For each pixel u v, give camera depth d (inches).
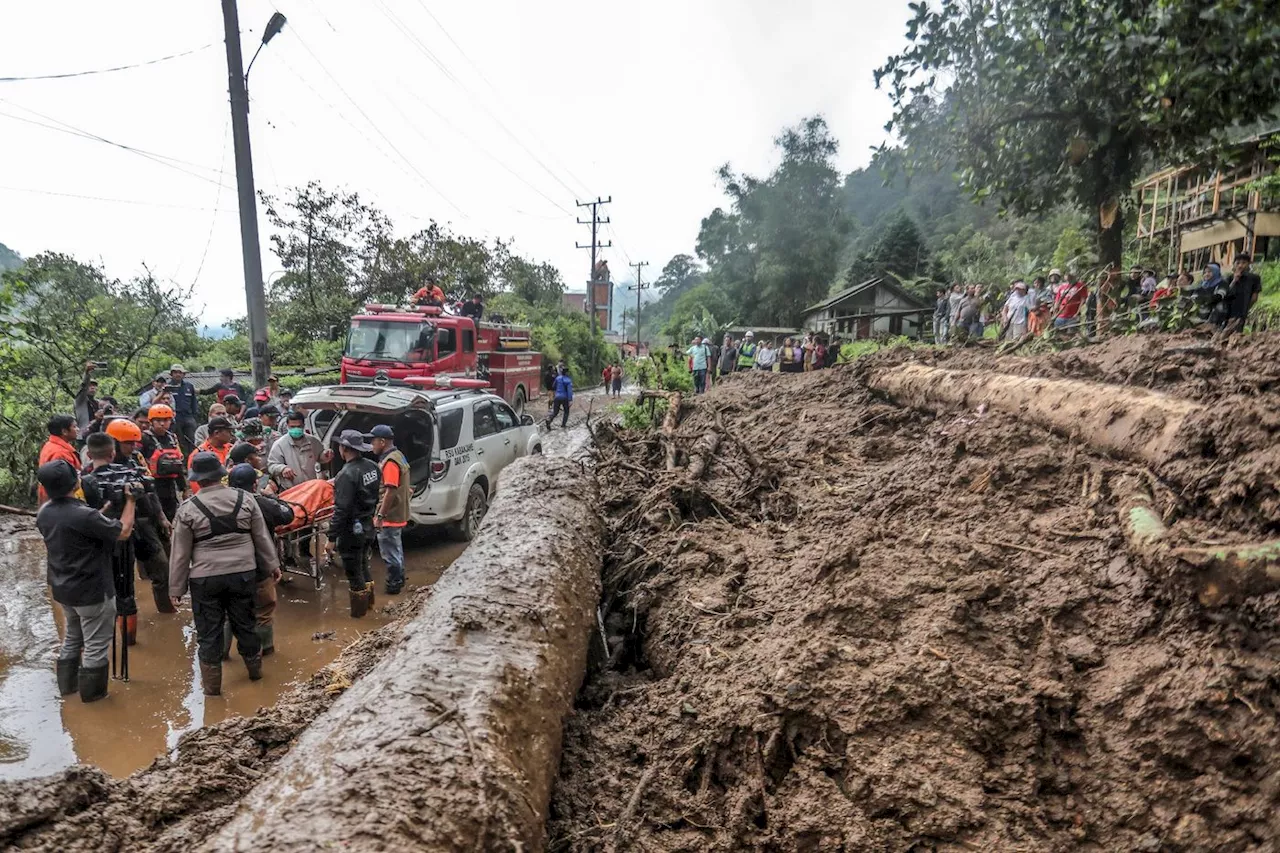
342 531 250.7
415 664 108.3
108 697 194.9
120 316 593.6
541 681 115.0
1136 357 191.0
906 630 120.0
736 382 474.6
